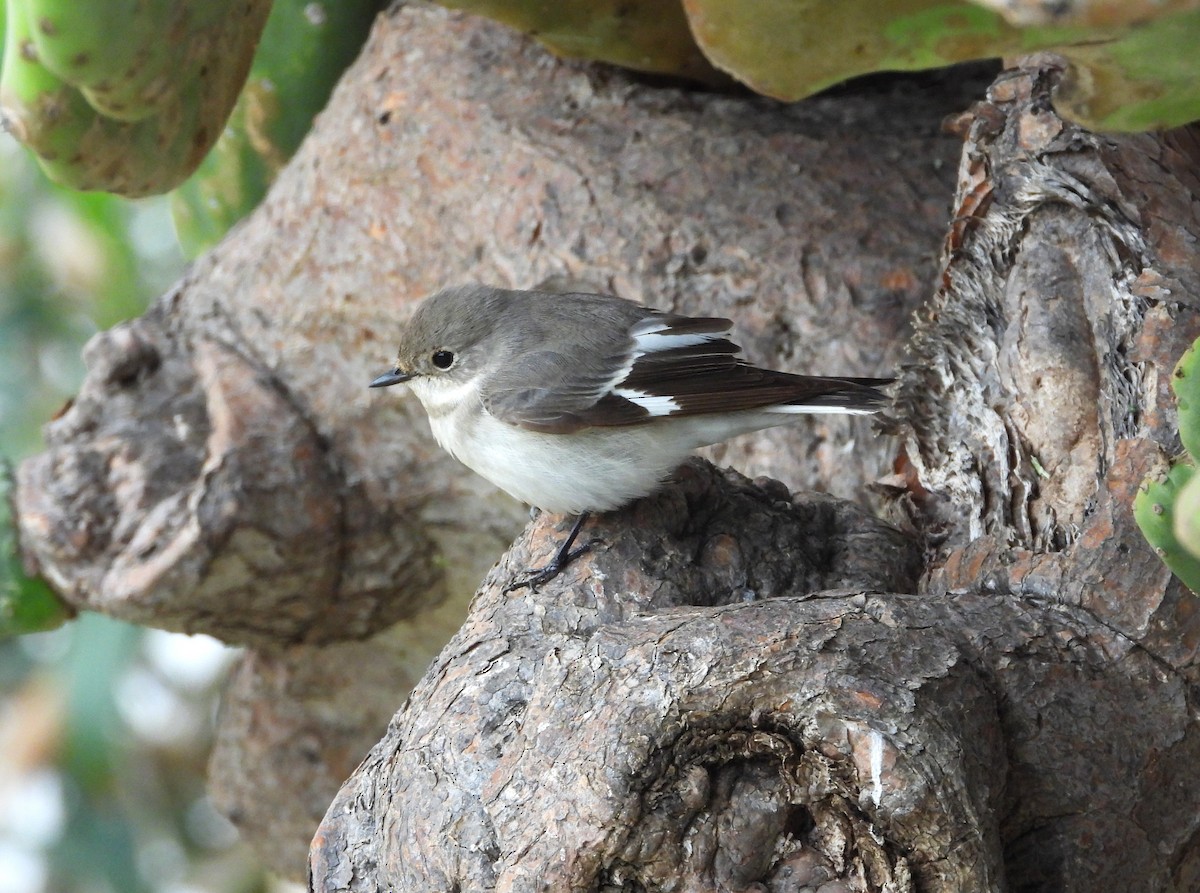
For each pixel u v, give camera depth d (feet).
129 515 34.65
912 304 31.42
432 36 37.50
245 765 39.88
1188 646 22.66
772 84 21.97
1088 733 22.04
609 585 24.84
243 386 35.88
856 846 19.92
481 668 23.15
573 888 19.79
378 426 35.37
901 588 26.53
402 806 22.08
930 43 20.21
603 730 20.21
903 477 28.53
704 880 19.93
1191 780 22.66
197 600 34.45
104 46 25.08
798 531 27.02
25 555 35.50
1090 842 21.93
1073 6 14.19
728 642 20.72
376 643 38.19
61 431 36.14
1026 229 25.98
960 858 19.49
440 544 36.27
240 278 37.99
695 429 26.91
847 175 33.65
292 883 41.55
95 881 46.11
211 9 27.02
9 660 50.14
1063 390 25.25
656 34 33.73
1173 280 23.97
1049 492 25.26
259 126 40.60
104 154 28.07
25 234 48.70
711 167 33.91
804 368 31.73
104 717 44.34
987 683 21.74
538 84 36.06
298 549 34.65
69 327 49.49
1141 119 19.34
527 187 34.22
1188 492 16.98
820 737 19.88
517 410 26.94
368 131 36.73
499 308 29.07
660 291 32.63
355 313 35.63
